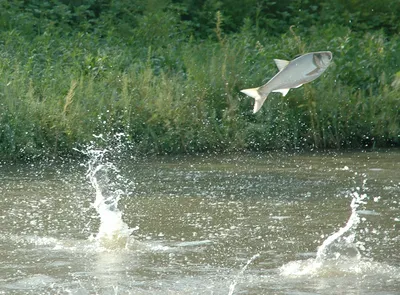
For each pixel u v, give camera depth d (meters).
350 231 19.02
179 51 40.12
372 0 52.94
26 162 29.75
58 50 38.16
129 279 15.41
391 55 39.97
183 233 18.95
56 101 31.70
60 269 16.06
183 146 32.47
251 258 16.84
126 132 32.00
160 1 47.28
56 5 45.47
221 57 36.78
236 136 33.06
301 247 17.67
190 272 15.87
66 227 19.56
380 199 22.73
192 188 24.55
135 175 26.97
